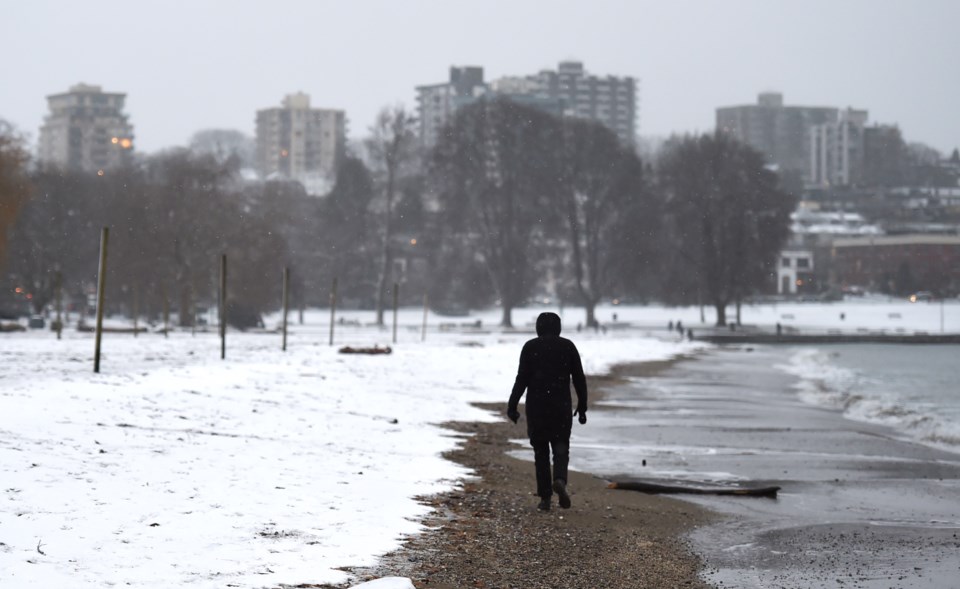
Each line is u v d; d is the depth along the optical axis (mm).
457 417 52812
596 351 140625
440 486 30547
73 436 30719
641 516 28609
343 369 73375
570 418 27938
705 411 65875
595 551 23891
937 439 52031
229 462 30000
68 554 18984
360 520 24484
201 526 22078
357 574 19922
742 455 43531
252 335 176375
